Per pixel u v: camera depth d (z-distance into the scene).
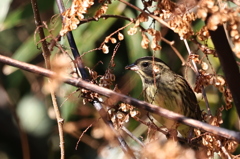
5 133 15.15
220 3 5.29
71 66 6.98
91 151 13.01
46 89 5.70
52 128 14.30
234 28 5.17
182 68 12.02
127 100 5.56
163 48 12.20
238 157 6.47
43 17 12.94
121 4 11.54
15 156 15.16
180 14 5.98
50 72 5.75
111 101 6.75
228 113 11.41
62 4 7.68
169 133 6.57
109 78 6.93
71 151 13.12
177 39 12.19
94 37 11.48
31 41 11.77
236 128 11.66
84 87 5.72
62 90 8.08
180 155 5.40
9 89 14.16
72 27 6.48
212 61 11.05
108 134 5.86
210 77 7.02
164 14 6.09
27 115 14.34
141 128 10.68
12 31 14.18
